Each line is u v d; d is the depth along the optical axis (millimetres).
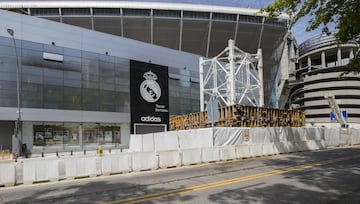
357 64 9750
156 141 22984
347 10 7594
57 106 29609
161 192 7781
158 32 49688
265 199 6809
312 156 17641
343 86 88062
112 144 33406
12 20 27641
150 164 13273
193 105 41531
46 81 29141
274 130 22156
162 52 38750
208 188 8117
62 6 46281
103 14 47531
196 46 51938
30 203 7137
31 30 28625
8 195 8297
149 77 36875
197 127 28297
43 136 28781
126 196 7457
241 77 36281
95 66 32719
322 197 6996
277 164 13672
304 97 97750
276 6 8781
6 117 26547
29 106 27891
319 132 26719
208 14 50375
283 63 100375
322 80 92875
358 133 33188
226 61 52656
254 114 23438
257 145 18750
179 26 49844
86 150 31250
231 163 14945
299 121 26891
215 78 33781
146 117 35938
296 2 8477
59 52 30234
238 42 54562
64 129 30172
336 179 9422
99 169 11867
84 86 31656
